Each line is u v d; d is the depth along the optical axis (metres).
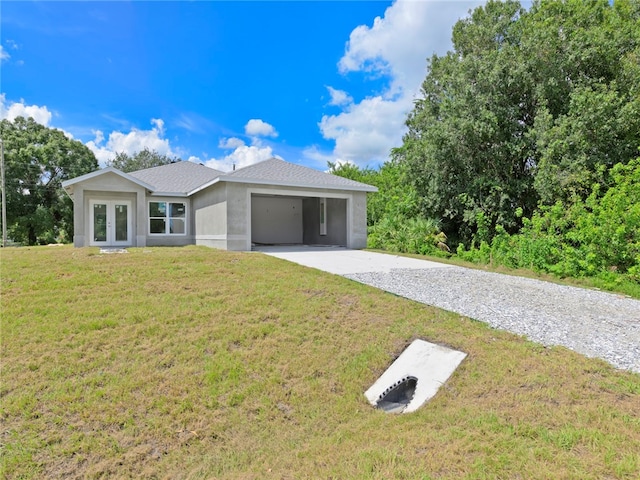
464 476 2.76
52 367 4.70
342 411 4.16
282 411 4.18
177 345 5.34
